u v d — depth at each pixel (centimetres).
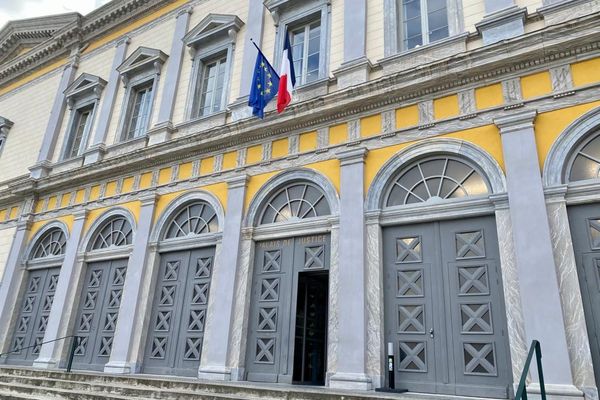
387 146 891
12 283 1427
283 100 984
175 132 1284
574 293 642
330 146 961
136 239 1188
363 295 805
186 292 1075
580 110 721
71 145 1595
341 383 768
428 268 792
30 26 1973
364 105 935
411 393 716
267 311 941
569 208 699
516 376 650
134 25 1612
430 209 808
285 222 972
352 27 1036
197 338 1008
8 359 1345
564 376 608
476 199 770
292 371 868
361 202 870
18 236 1496
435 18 970
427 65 848
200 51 1354
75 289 1271
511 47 778
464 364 711
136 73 1494
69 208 1417
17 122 1856
